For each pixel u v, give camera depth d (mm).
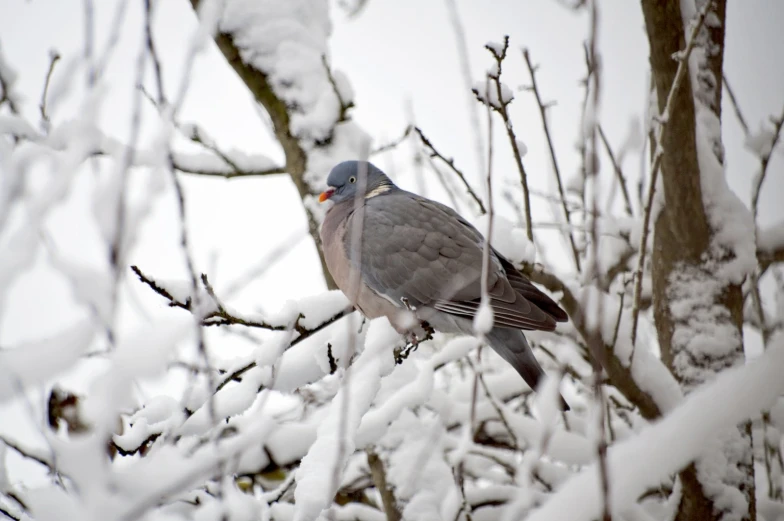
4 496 6691
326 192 9648
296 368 7445
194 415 6715
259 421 6410
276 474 10797
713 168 9203
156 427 6633
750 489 8781
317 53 10273
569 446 9578
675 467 3877
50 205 3660
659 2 8438
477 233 9008
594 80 3871
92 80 3973
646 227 7520
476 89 7648
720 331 9195
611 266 10648
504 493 9414
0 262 3539
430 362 8531
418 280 8969
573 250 9258
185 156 10055
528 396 11141
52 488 4691
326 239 9672
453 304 8773
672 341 9398
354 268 7527
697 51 9555
